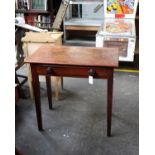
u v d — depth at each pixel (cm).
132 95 254
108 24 343
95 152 175
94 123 209
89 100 248
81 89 273
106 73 162
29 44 222
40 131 201
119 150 176
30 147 182
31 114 226
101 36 301
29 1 368
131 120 211
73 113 226
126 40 295
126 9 359
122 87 272
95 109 231
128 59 306
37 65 169
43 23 378
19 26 243
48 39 219
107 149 178
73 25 421
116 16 368
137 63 341
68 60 168
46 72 171
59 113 226
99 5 419
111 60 165
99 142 185
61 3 373
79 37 467
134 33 304
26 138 192
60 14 355
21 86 265
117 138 189
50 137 193
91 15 435
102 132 197
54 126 207
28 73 238
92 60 166
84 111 228
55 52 187
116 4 358
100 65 157
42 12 368
